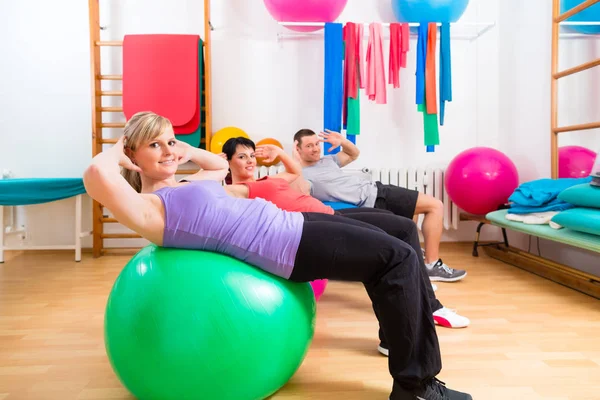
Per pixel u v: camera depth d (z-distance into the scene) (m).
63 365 1.37
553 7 2.69
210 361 0.97
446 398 1.07
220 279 1.00
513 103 3.25
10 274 2.62
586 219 1.85
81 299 2.09
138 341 0.98
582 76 2.53
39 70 3.26
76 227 3.00
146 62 3.07
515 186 2.89
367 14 3.35
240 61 3.33
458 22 3.20
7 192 2.61
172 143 1.21
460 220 3.44
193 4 3.29
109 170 0.94
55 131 3.29
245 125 3.35
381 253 1.04
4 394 1.17
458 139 3.45
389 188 2.46
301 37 3.33
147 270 1.03
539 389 1.18
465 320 1.66
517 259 2.72
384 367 1.34
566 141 2.66
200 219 1.03
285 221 1.07
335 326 1.71
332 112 2.98
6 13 3.22
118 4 3.26
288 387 1.21
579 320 1.73
